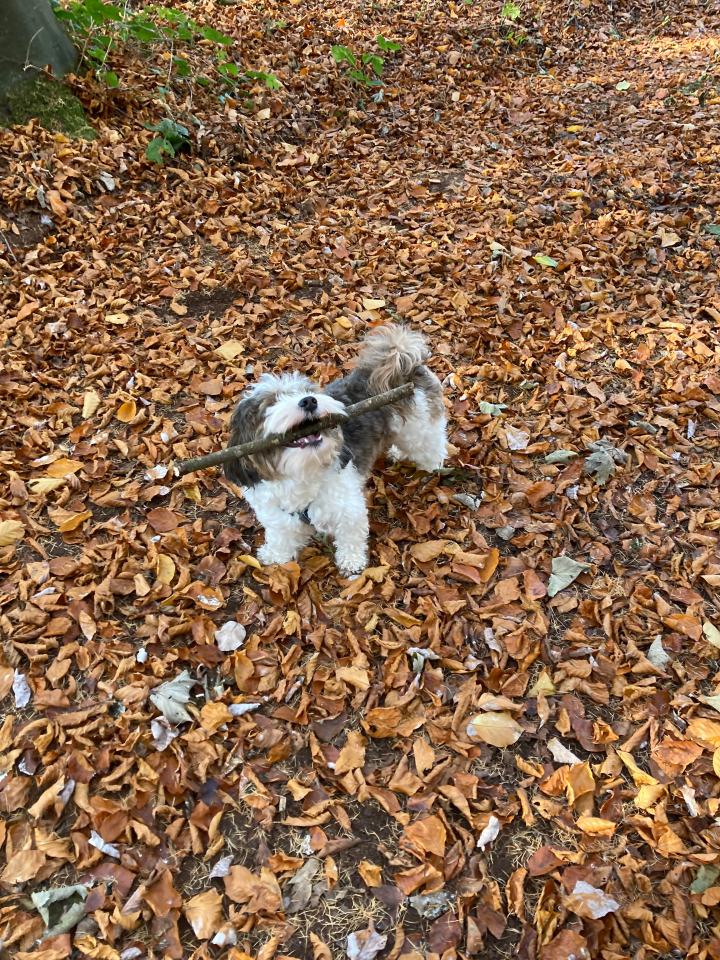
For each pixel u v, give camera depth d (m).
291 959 0.78
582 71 2.84
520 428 1.36
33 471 1.24
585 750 0.94
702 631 1.04
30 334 1.46
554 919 0.79
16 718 0.94
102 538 1.15
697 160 2.08
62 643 1.02
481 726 0.94
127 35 2.20
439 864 0.84
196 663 1.01
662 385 1.43
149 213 1.78
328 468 1.00
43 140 1.78
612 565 1.14
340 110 2.36
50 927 0.79
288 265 1.72
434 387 1.19
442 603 1.08
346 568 1.12
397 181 2.04
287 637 1.05
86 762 0.90
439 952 0.79
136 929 0.80
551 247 1.78
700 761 0.91
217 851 0.85
